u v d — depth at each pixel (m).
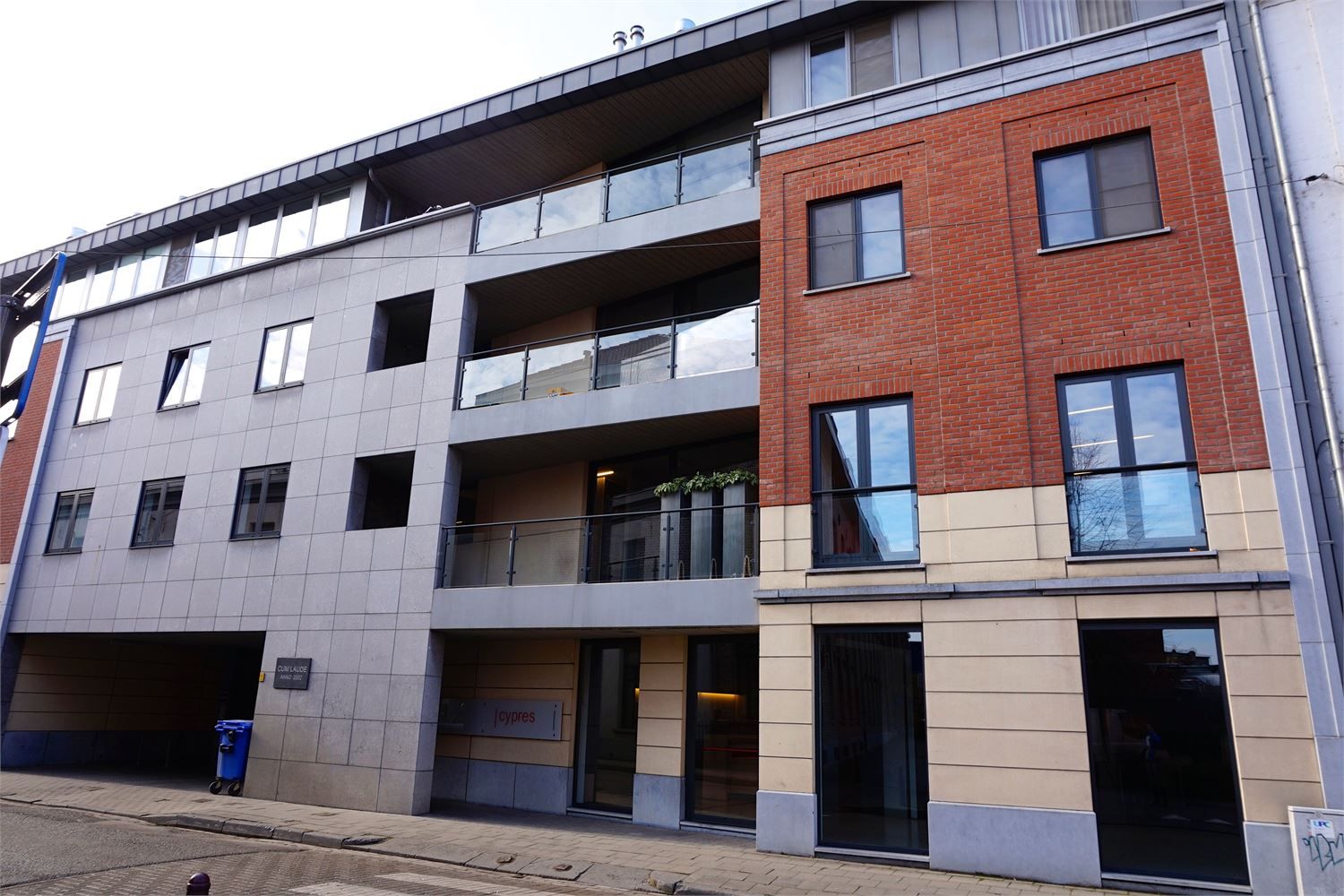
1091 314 10.20
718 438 13.77
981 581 9.92
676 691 12.91
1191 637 9.02
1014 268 10.70
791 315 11.90
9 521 19.20
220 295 17.98
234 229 18.62
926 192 11.51
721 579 11.60
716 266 14.34
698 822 12.26
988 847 9.23
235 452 16.53
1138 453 9.70
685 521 12.22
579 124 15.47
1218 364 9.48
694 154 13.81
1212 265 9.74
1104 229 10.47
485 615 13.09
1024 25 11.62
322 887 8.29
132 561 17.09
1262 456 9.08
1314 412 9.01
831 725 10.43
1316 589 8.56
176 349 18.27
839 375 11.40
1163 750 8.89
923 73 12.07
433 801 14.54
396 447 14.75
